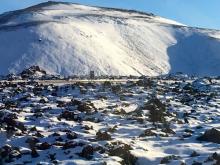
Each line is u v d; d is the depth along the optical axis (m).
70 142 17.45
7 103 26.83
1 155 17.09
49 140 18.64
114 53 134.00
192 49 155.50
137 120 22.36
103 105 26.55
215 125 22.17
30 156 16.94
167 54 149.38
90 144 17.17
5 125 20.95
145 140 19.06
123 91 31.47
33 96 29.52
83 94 30.22
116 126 20.88
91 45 131.62
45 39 128.50
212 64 143.50
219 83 38.22
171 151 17.72
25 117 22.83
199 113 25.38
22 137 19.09
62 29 138.12
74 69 113.06
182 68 140.75
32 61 114.56
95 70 114.94
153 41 157.75
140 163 16.28
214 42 159.00
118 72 118.00
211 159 16.22
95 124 21.59
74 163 15.62
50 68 112.19
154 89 33.75
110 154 16.56
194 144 18.55
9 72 108.50
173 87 35.84
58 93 31.03
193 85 37.03
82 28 144.88
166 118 23.27
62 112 23.83
